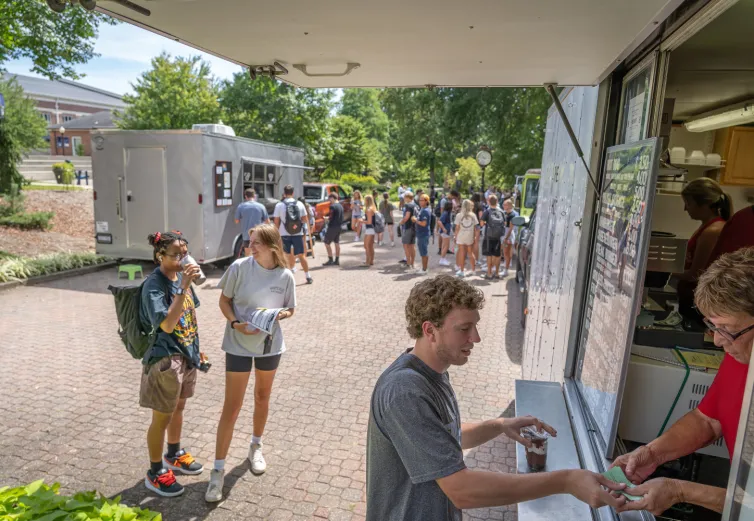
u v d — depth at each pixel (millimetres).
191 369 3355
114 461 3656
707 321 1531
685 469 2316
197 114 21469
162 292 3057
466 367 5707
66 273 9492
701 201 3207
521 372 5477
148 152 9250
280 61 2498
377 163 39906
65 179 23875
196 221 9289
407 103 23625
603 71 2520
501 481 1369
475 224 10516
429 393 1481
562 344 3119
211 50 2303
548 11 1683
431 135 23828
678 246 2773
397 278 10328
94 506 1977
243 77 22219
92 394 4688
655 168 1813
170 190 9281
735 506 1105
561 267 3420
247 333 3223
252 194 9406
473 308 1525
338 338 6500
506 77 2740
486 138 23141
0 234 11633
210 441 3971
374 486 1551
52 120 53031
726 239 2797
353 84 3061
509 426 1842
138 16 1796
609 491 1401
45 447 3812
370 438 1561
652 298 2990
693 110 3896
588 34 1938
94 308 7469
